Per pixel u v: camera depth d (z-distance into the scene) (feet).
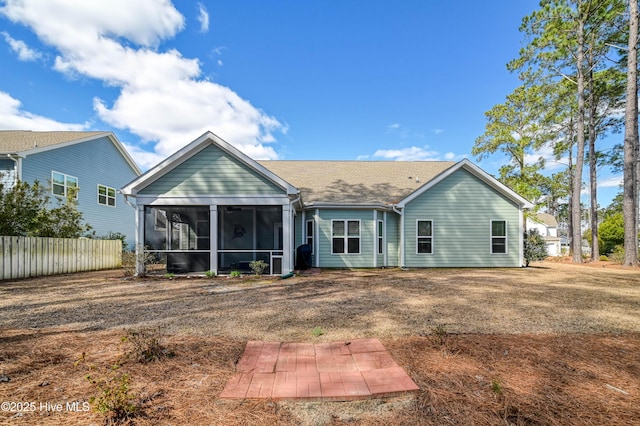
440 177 46.21
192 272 37.81
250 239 51.24
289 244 35.65
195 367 10.75
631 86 47.06
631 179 47.34
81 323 16.34
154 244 56.59
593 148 62.90
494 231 46.93
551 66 60.08
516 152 67.87
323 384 9.50
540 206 67.10
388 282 31.07
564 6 53.88
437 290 26.30
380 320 16.88
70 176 56.49
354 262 45.73
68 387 9.34
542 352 12.06
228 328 15.44
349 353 12.03
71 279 33.53
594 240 59.52
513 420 7.73
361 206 45.50
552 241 128.98
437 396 8.82
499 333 14.52
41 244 36.70
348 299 22.52
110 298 23.03
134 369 10.53
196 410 8.15
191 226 52.01
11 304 20.99
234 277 34.37
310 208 46.29
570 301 21.83
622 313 18.45
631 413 8.04
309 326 15.78
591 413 8.04
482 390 9.14
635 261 47.14
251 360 11.37
